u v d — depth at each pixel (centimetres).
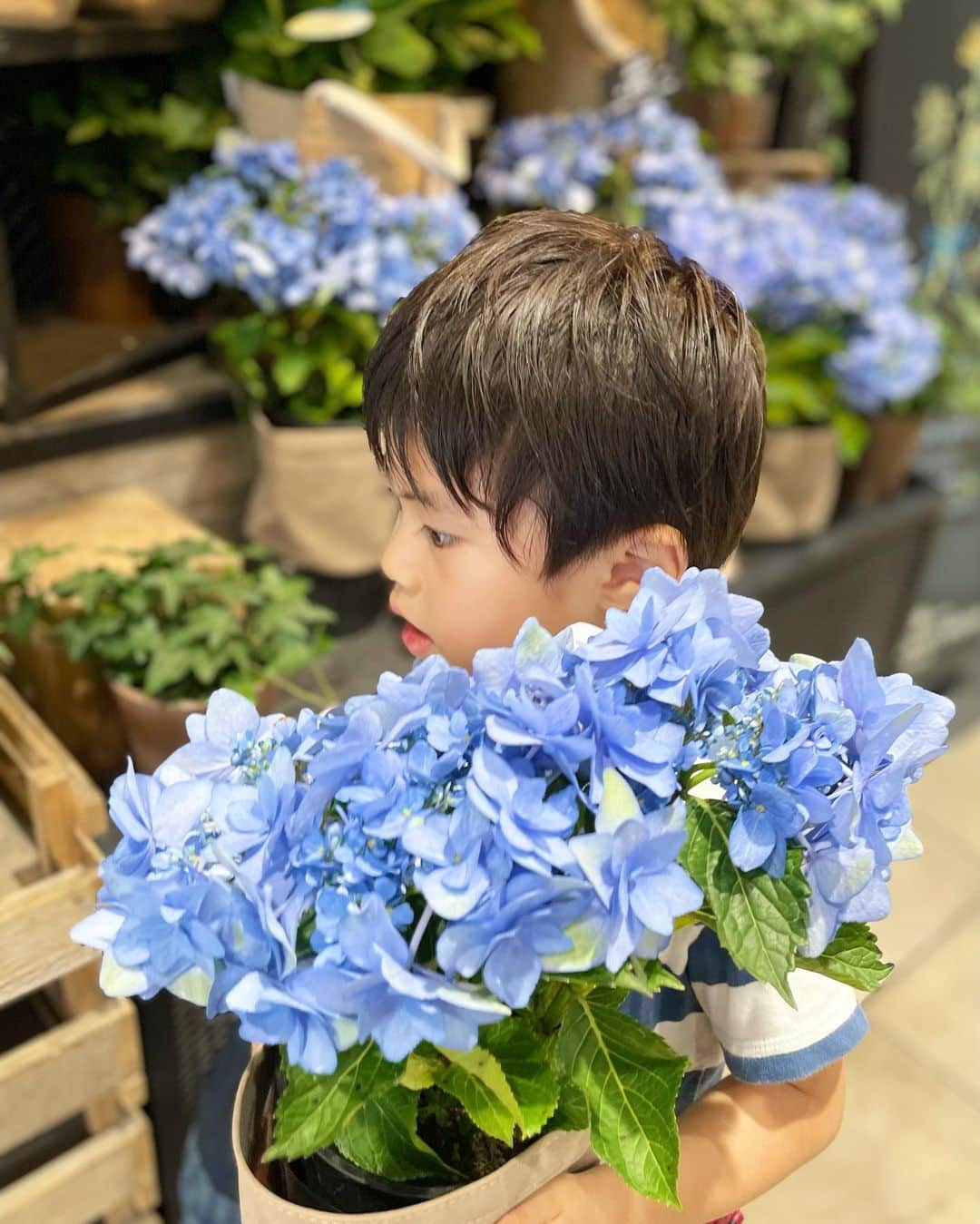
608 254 60
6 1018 104
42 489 130
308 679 126
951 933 183
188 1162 86
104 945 44
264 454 129
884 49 207
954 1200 145
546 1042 49
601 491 58
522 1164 49
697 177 161
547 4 155
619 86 168
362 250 122
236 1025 98
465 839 40
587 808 44
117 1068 90
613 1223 57
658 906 40
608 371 57
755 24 188
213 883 41
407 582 65
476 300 57
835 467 168
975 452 239
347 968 39
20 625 102
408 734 44
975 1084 160
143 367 145
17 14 112
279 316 129
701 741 45
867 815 44
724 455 62
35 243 138
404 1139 48
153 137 142
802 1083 65
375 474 127
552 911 39
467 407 57
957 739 224
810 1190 145
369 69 140
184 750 49
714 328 60
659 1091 45
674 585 46
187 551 111
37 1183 91
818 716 44
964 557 232
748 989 61
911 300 198
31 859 90
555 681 42
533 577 62
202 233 123
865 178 218
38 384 129
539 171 152
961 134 222
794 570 164
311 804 42
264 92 131
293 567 135
